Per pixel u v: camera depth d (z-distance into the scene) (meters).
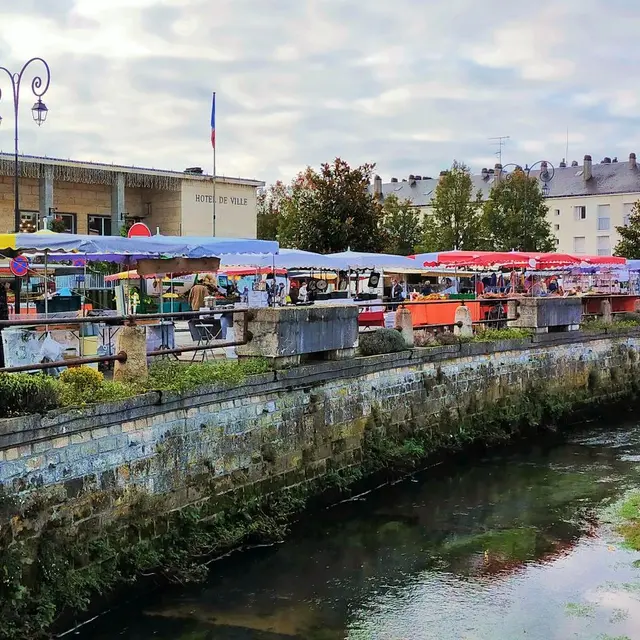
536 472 13.68
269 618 7.95
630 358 20.52
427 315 18.08
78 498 7.59
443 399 14.36
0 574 6.73
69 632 7.36
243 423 9.87
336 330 11.79
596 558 9.70
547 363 17.52
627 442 16.17
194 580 8.60
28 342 10.26
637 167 64.38
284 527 10.07
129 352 8.69
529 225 42.28
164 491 8.65
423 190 75.00
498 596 8.59
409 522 10.98
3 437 6.79
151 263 13.88
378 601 8.42
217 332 13.51
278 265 17.34
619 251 39.41
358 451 12.16
